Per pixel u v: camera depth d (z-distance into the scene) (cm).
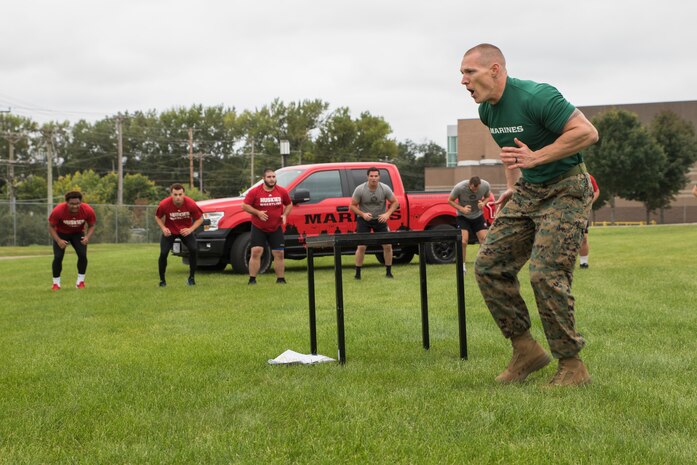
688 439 337
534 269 429
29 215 3909
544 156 415
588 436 341
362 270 1427
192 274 1190
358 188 1230
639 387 429
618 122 6066
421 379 461
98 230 4191
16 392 454
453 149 10006
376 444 333
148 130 10144
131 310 866
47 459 329
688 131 6353
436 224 1538
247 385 457
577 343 432
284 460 316
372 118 9256
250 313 815
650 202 6278
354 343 605
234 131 9831
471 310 789
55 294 1070
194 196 6097
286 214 1188
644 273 1201
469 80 436
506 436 344
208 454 328
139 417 391
